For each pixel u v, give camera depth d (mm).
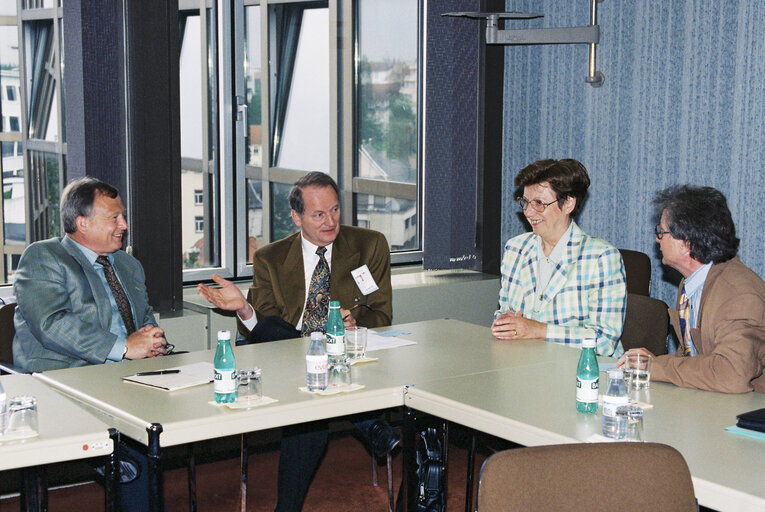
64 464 3490
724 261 2369
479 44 4637
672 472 1524
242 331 3236
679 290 2541
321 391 2221
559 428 1935
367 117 4672
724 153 3811
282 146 4414
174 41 3678
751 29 3660
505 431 2008
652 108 4090
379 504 3355
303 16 4383
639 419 1858
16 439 1809
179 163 3740
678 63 3961
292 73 4395
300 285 3318
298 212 3297
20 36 3494
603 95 4297
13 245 3621
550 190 2922
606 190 4340
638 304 2977
